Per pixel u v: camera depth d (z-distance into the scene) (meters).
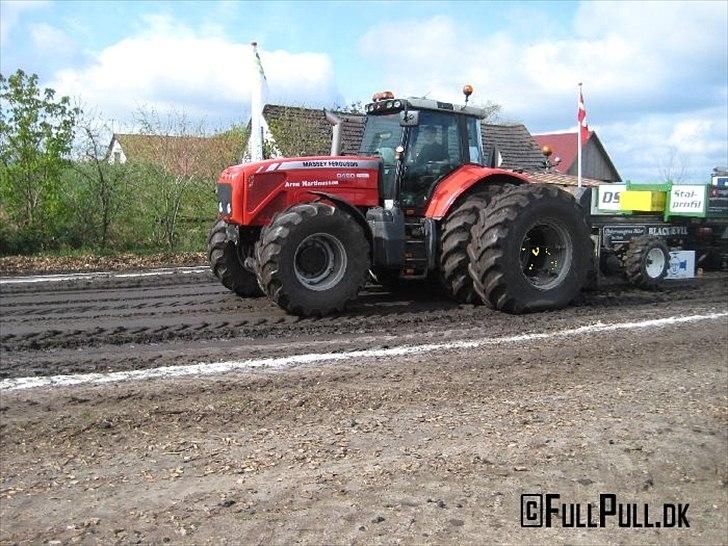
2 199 14.53
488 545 3.27
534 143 28.84
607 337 7.07
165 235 15.61
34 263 12.98
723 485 3.98
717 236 11.40
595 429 4.61
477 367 5.95
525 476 3.94
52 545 3.23
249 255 8.52
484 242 7.93
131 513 3.50
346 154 9.20
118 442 4.34
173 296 9.38
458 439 4.40
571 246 8.37
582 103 14.01
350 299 7.79
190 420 4.68
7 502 3.62
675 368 6.06
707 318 8.05
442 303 8.65
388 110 8.60
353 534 3.32
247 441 4.35
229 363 6.03
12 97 14.05
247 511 3.51
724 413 4.97
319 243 7.71
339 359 6.16
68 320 7.84
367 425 4.61
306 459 4.10
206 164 16.39
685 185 10.57
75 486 3.78
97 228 15.27
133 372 5.77
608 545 3.34
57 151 14.36
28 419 4.70
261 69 13.42
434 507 3.57
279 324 7.45
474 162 8.84
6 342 6.80
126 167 15.57
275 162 7.84
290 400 5.05
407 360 6.14
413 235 8.30
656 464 4.15
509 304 8.04
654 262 9.92
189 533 3.32
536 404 5.06
